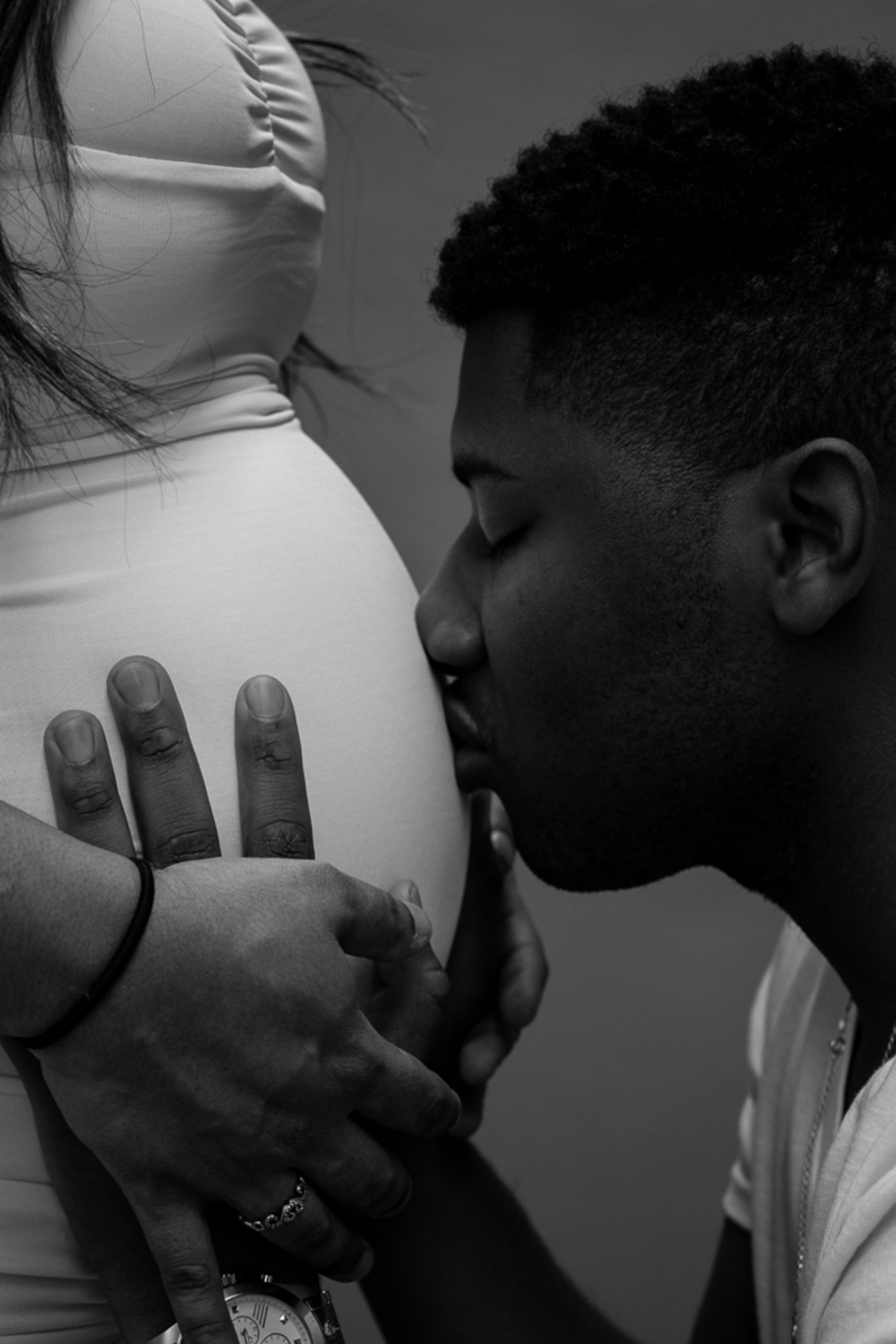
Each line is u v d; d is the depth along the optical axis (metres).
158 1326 0.95
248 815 0.95
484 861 1.23
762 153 0.95
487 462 1.02
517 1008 1.23
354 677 1.02
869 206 0.95
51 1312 0.98
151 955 0.82
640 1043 2.41
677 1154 2.26
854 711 0.96
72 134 0.93
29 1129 0.94
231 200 0.99
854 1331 0.82
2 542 0.92
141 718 0.91
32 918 0.81
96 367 0.92
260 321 1.07
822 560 0.94
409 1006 1.04
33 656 0.91
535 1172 2.23
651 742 1.00
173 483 0.99
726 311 0.95
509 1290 1.18
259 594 0.98
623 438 0.97
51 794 0.90
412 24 3.61
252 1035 0.85
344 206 3.22
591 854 1.06
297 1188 0.93
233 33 1.02
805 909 1.03
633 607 0.98
